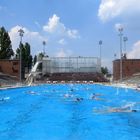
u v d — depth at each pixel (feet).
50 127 59.77
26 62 366.43
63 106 97.09
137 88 176.55
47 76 321.11
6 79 229.04
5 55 313.12
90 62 339.77
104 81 312.50
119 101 112.47
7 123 65.26
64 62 337.31
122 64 283.59
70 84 250.78
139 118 71.36
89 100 116.47
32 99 122.21
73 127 59.72
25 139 48.98
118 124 62.90
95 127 59.62
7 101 114.93
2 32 314.14
